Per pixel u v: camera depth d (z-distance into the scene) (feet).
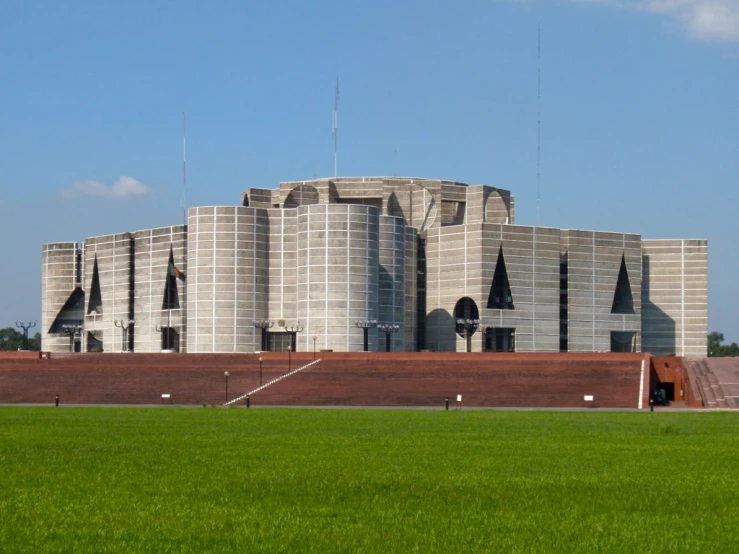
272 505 128.77
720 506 130.21
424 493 137.90
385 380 429.79
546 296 620.90
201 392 422.82
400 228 601.62
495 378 427.74
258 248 589.32
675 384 451.94
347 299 564.71
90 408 359.25
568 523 118.52
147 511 124.16
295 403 400.26
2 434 229.04
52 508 126.11
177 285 613.11
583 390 410.72
